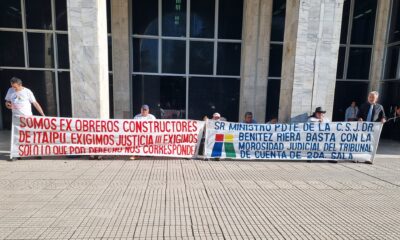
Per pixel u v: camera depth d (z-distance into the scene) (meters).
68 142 6.25
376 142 6.79
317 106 7.78
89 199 4.18
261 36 10.62
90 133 6.29
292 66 7.69
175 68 10.94
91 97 7.08
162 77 10.95
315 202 4.34
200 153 6.82
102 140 6.33
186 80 11.01
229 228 3.47
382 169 6.30
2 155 6.55
